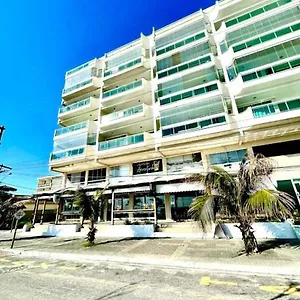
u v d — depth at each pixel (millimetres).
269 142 17469
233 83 18891
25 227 21875
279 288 5285
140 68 26328
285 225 11633
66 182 27969
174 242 12273
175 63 23281
